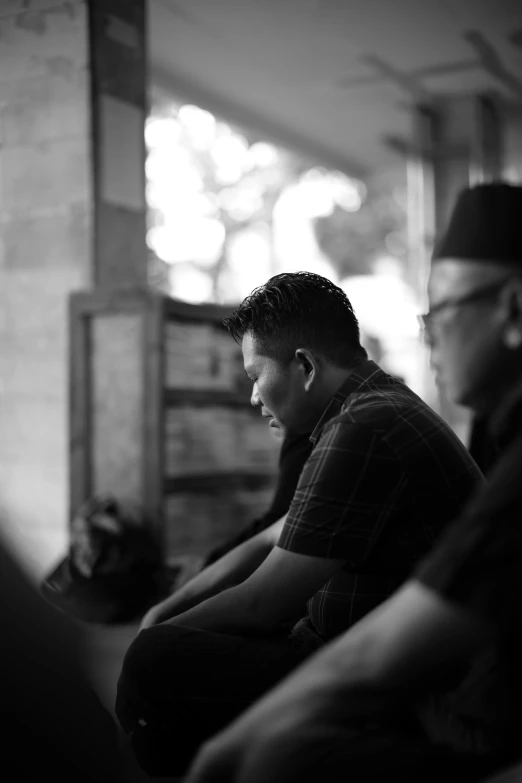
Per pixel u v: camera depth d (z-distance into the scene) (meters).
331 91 8.86
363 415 1.59
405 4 6.80
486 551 0.98
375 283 11.65
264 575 1.58
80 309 4.42
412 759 1.07
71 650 1.01
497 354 1.11
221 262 17.53
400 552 1.58
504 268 1.10
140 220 5.07
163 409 4.19
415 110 9.38
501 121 9.33
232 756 1.08
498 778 1.04
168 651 1.65
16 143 4.91
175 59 7.88
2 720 0.92
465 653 1.00
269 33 7.34
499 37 7.53
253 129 9.84
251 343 1.77
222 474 4.50
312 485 1.57
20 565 1.00
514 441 1.10
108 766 1.03
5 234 4.96
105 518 3.97
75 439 4.43
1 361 4.96
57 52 4.78
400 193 17.02
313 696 1.05
